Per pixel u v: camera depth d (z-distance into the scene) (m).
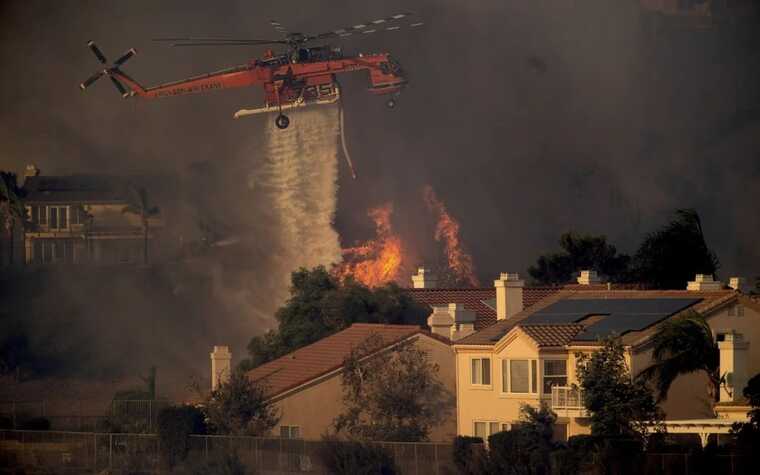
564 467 197.12
